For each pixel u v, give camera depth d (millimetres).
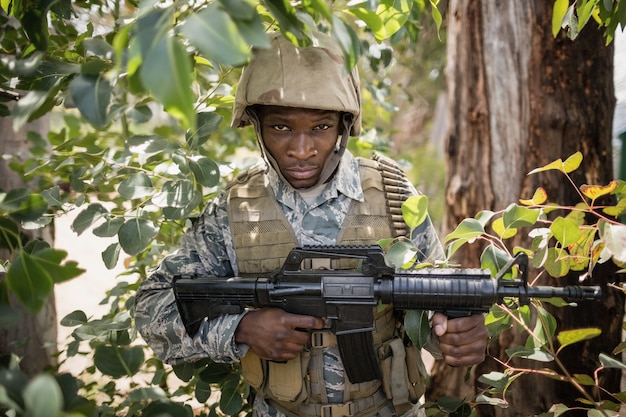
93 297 4793
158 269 1701
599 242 1477
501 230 1530
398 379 1599
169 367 2576
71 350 2121
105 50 1261
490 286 1386
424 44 5676
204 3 1241
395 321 1689
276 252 1610
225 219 1685
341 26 1021
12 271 1061
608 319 2264
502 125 2371
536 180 2312
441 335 1438
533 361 2299
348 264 1611
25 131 2744
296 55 1480
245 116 1708
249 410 2096
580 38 2238
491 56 2375
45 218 1592
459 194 2531
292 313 1534
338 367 1599
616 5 1549
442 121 8328
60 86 1417
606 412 1522
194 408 2613
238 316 1567
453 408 1684
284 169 1580
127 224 1606
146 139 1866
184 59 757
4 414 1021
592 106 2279
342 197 1651
